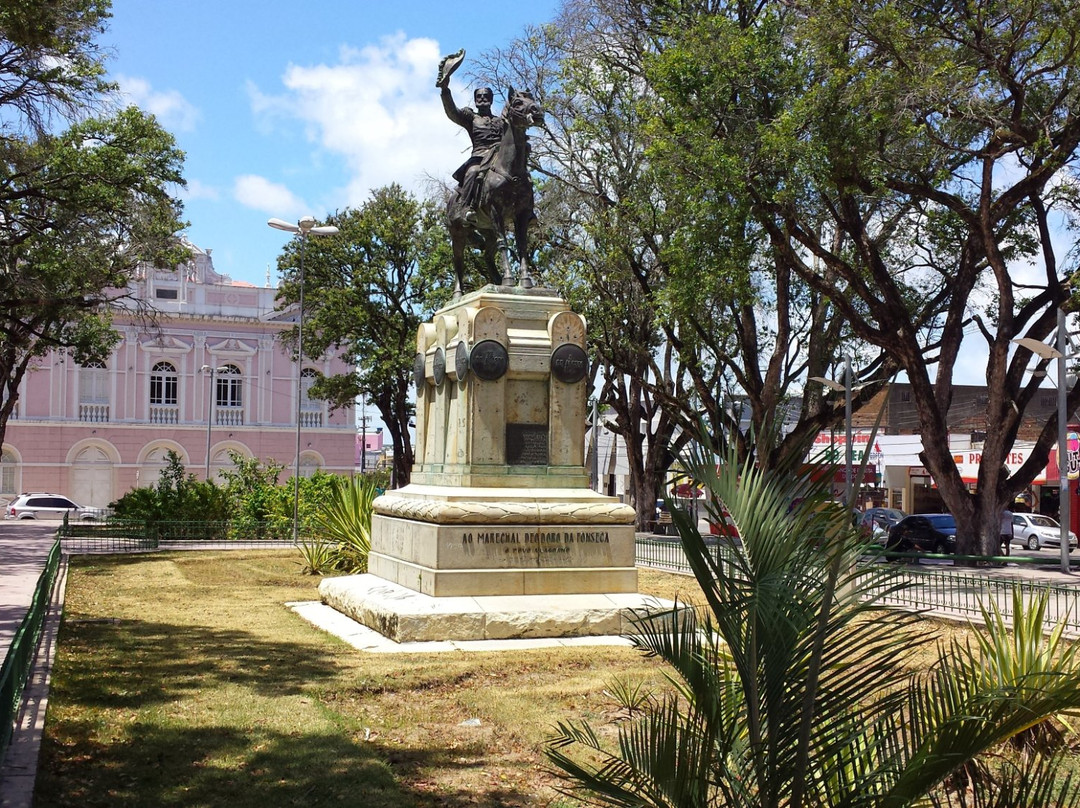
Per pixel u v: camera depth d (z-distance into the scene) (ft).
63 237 88.02
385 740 24.44
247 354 177.68
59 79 76.69
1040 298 86.58
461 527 39.04
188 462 174.70
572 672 31.63
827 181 72.79
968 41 69.36
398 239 132.87
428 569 39.24
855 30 68.69
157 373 174.70
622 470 203.51
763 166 73.87
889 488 147.64
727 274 77.36
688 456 13.99
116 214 91.09
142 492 100.63
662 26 89.30
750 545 13.14
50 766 21.08
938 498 141.79
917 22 70.38
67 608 45.57
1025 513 126.72
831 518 13.39
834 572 13.09
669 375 114.42
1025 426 147.02
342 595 44.06
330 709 26.99
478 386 40.98
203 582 58.29
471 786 21.17
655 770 13.19
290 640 37.14
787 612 12.82
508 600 38.68
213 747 23.03
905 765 12.60
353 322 134.82
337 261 134.92
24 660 25.46
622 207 95.45
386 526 45.47
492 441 40.96
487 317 41.09
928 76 65.62
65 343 113.09
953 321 87.51
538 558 39.70
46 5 63.26
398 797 20.16
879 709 13.51
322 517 65.57
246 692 28.25
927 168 80.43
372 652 34.58
